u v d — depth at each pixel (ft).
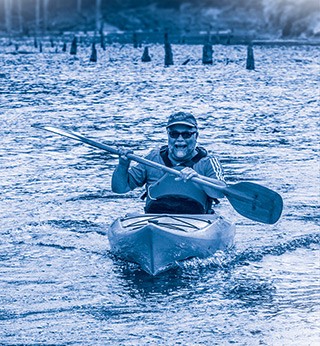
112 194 59.52
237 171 69.41
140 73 221.05
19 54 347.15
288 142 89.15
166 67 250.57
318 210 53.21
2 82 186.09
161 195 43.68
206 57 266.77
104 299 34.42
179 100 142.51
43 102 138.62
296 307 32.94
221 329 30.27
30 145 85.66
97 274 38.68
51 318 31.83
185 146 43.04
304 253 42.68
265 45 460.96
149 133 98.22
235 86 175.22
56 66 256.52
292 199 56.90
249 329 30.17
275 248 43.73
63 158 77.20
